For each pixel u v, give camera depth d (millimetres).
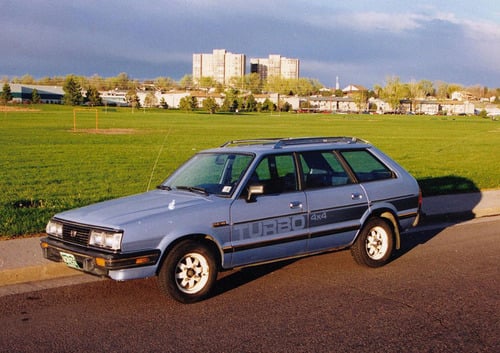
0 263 7570
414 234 10414
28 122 64938
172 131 52312
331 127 68125
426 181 17531
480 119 113562
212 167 7363
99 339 5262
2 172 20297
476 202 13445
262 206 6707
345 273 7590
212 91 196250
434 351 5000
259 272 7637
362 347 5070
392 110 177875
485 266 7980
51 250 6500
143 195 7160
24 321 5762
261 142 8078
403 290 6809
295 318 5812
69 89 139000
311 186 7246
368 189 7754
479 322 5715
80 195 14445
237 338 5273
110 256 5797
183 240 6195
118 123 67062
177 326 5590
